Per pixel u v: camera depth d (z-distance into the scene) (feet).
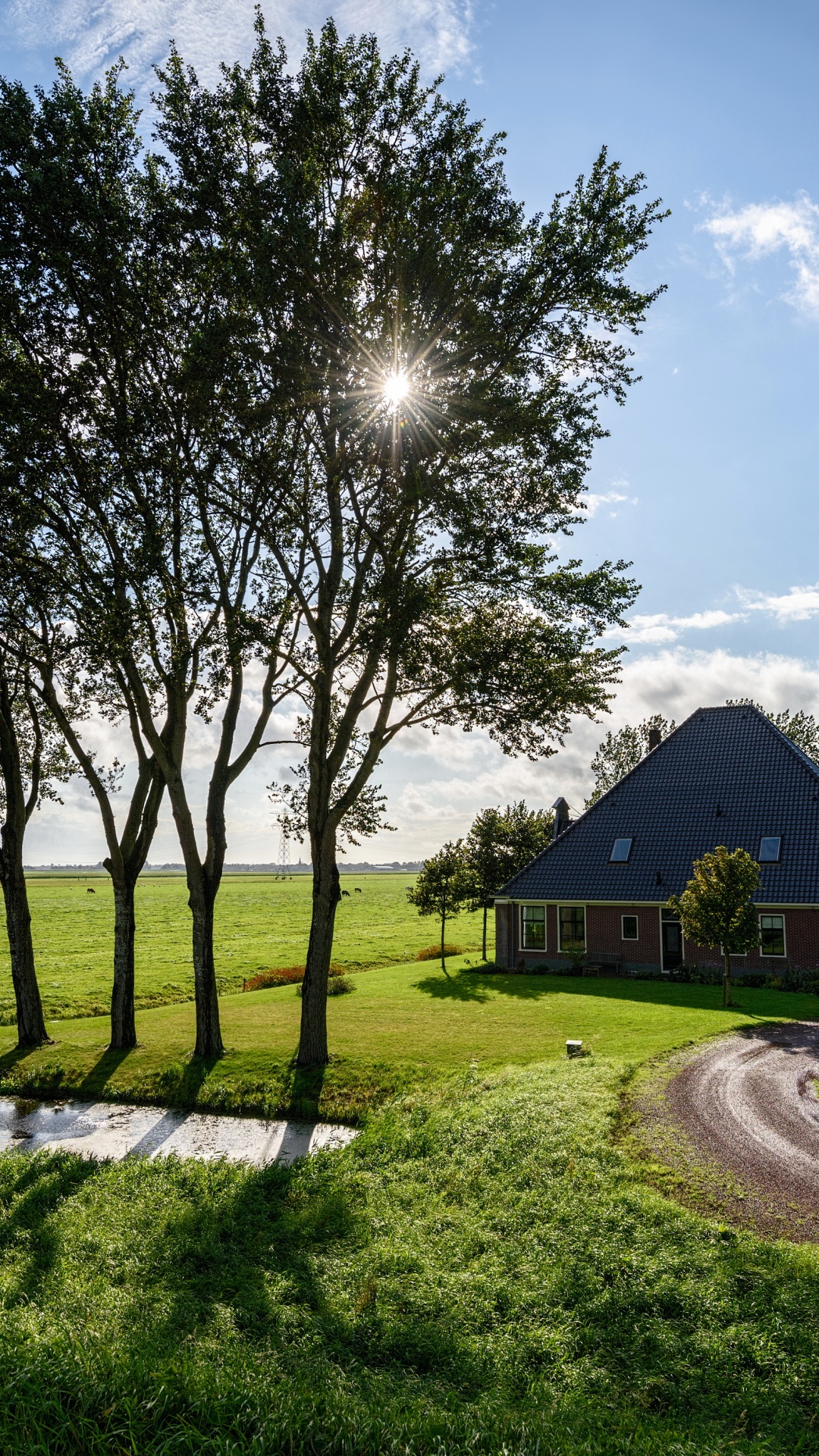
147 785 80.43
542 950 124.88
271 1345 26.89
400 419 54.39
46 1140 54.85
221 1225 38.22
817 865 107.76
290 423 61.98
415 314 52.08
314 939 67.72
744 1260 31.17
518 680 62.18
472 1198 39.99
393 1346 27.68
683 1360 25.96
